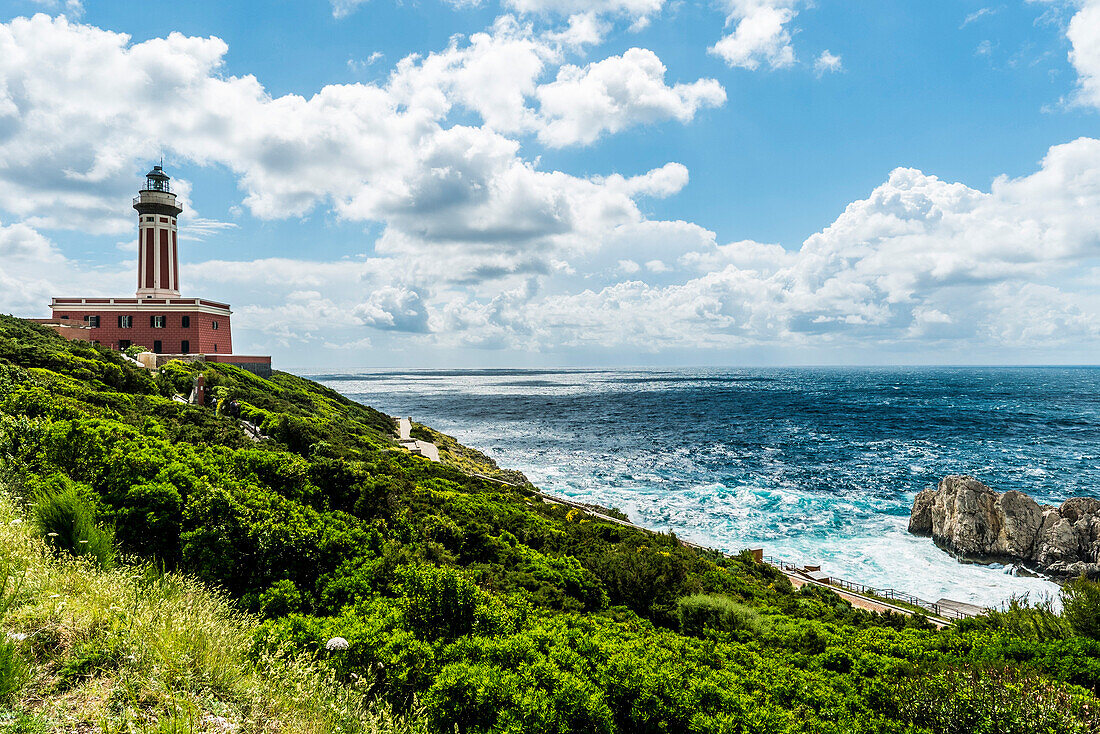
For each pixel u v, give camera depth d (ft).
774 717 28.25
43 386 81.25
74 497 29.40
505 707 24.58
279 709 18.56
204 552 36.27
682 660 35.76
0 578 19.51
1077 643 38.65
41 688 15.72
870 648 49.55
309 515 48.93
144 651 18.03
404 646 27.43
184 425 83.82
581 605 53.67
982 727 27.73
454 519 73.77
